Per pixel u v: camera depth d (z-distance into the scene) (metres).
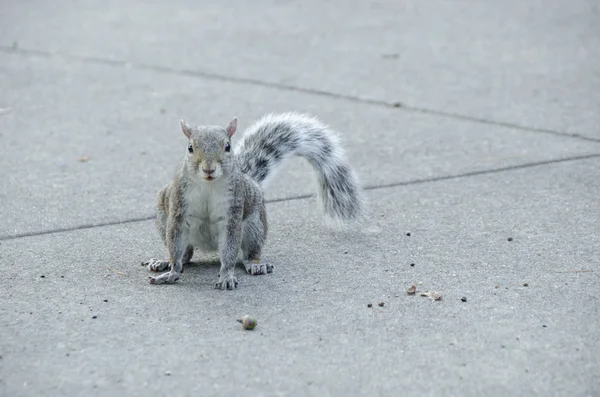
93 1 27.22
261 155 10.66
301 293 8.93
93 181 12.79
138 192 12.37
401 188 12.52
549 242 10.31
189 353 7.58
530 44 21.17
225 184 8.97
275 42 21.83
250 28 23.33
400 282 9.19
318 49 21.11
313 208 11.84
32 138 14.82
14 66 19.62
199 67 19.62
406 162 13.69
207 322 8.21
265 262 9.87
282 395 6.89
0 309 8.49
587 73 18.64
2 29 23.31
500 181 12.67
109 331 8.02
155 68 19.58
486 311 8.41
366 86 18.08
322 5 26.17
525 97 17.08
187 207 9.11
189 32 22.94
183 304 8.65
